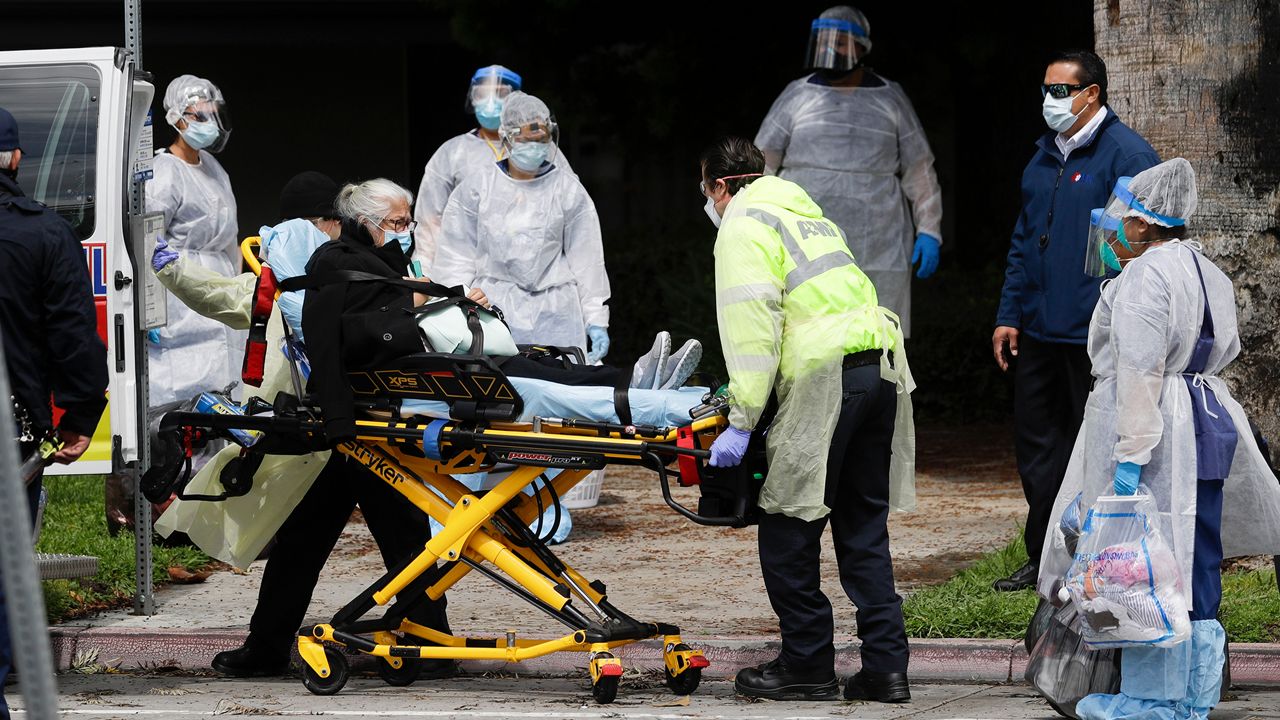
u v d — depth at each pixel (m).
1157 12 25.42
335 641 19.64
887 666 19.25
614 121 49.03
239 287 22.47
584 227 28.88
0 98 23.11
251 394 22.17
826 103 32.91
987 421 46.16
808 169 33.00
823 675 19.41
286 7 53.28
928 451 40.97
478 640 19.98
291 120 58.22
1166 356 17.39
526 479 18.95
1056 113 23.08
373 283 18.77
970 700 19.69
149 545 23.30
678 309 50.00
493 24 47.03
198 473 20.86
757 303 17.95
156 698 19.61
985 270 51.28
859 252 33.12
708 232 55.66
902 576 25.95
